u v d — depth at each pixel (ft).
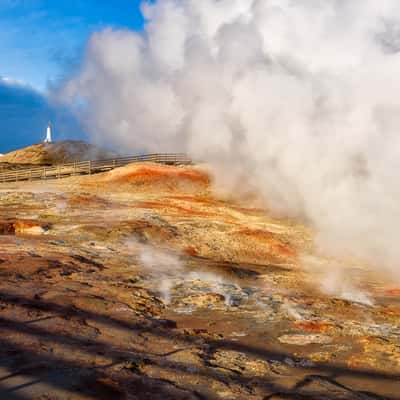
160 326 22.90
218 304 27.61
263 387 16.24
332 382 16.84
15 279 29.27
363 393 16.03
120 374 16.67
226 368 17.92
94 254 40.73
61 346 18.93
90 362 17.54
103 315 23.79
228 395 15.46
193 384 16.25
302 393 15.81
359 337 22.40
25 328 20.70
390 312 28.19
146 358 18.45
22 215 58.18
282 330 23.15
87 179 97.30
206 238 53.52
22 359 17.26
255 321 24.54
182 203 75.36
